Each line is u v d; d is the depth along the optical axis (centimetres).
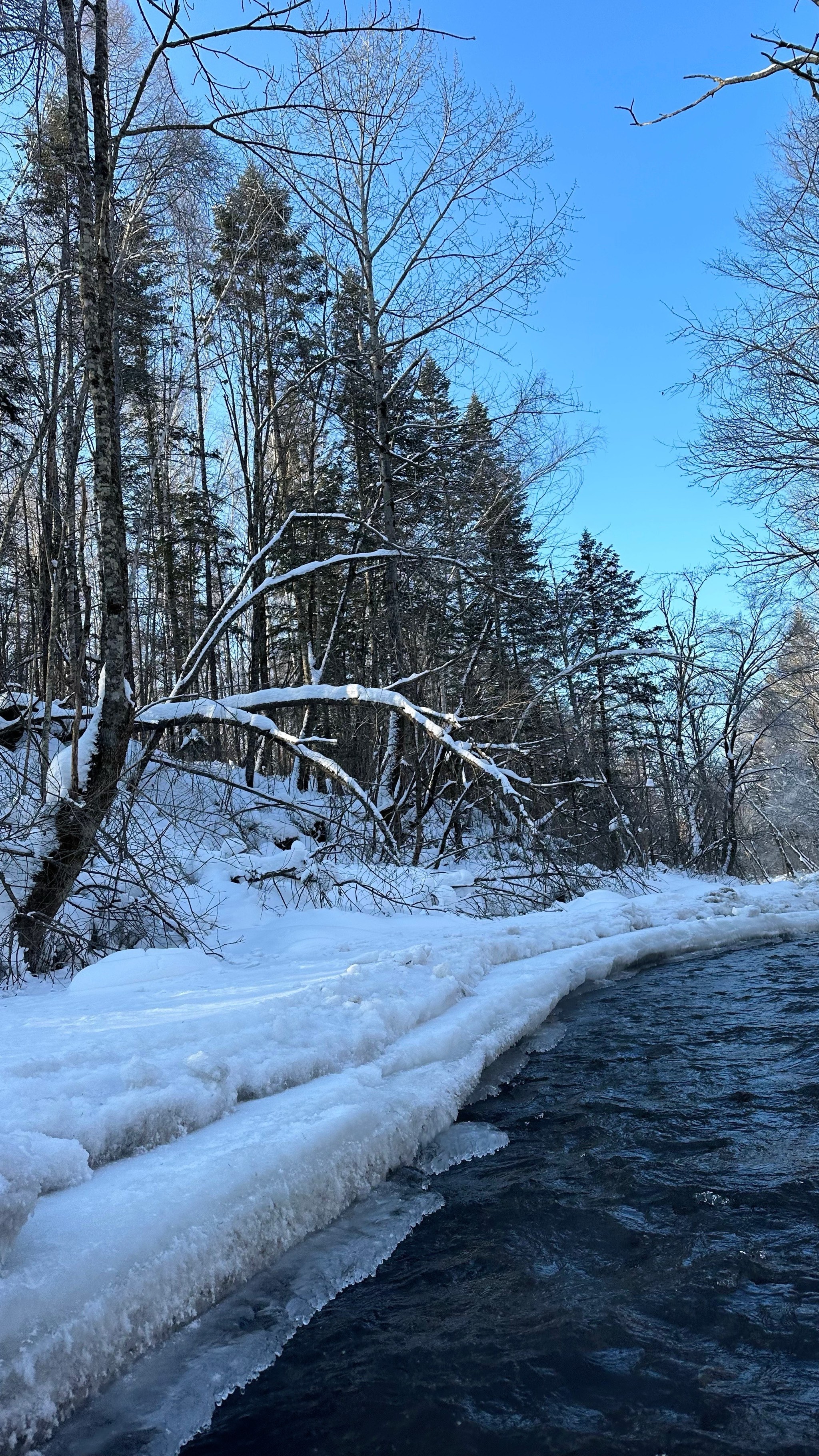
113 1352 215
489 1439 202
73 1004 498
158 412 1838
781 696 2925
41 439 929
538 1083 489
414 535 1612
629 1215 319
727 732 2953
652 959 909
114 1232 241
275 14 680
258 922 860
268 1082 368
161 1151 301
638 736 3028
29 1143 261
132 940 746
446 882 1075
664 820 3281
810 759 3325
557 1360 233
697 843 2902
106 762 702
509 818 1558
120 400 1131
